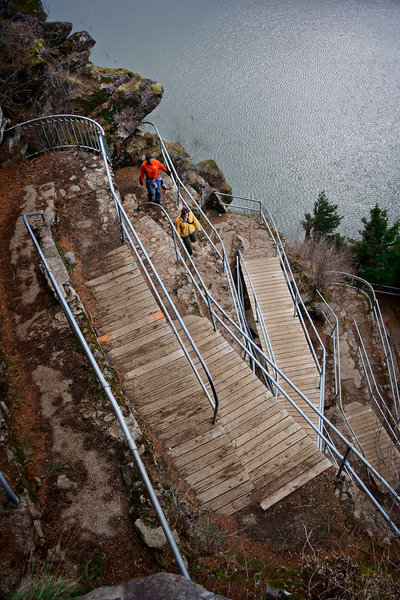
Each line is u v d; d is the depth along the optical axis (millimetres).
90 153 11047
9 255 8164
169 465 5707
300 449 5988
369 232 20938
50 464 5207
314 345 14273
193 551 4691
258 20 39750
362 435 11609
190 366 6789
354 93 33406
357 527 5324
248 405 6461
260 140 30047
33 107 11250
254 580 4508
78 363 6281
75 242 8867
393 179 27625
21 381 6129
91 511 4840
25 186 9922
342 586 4359
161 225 11453
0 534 4234
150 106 13891
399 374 15852
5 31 10750
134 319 7477
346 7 41781
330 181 27688
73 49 12898
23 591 3660
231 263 15664
